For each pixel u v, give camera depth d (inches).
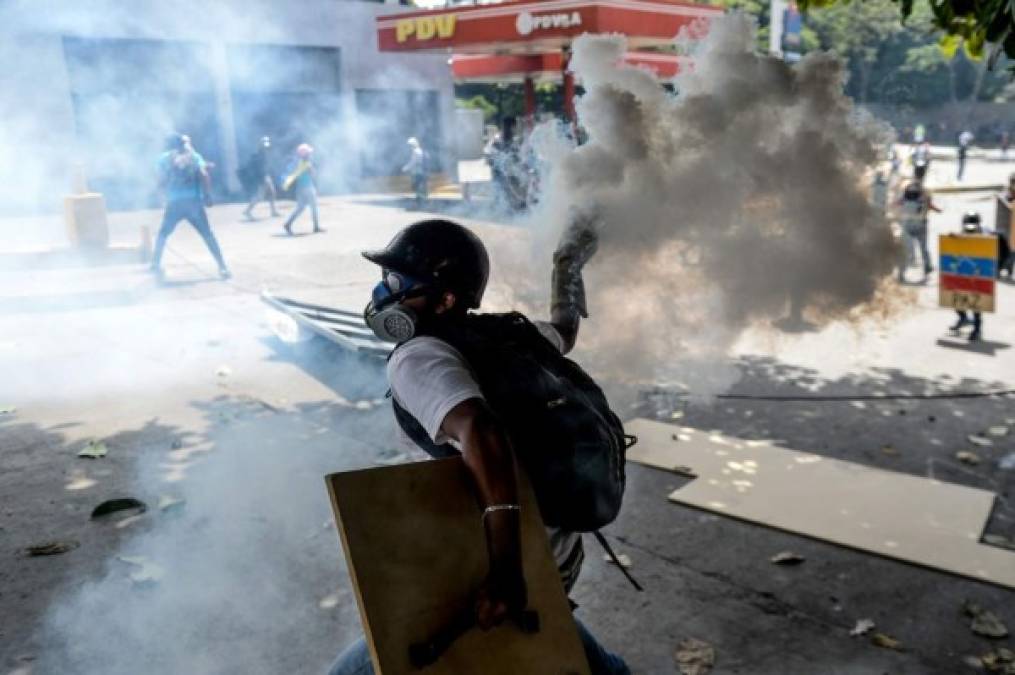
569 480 72.4
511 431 72.1
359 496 66.5
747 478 197.5
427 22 726.5
